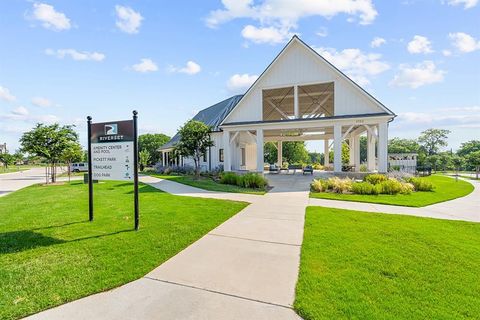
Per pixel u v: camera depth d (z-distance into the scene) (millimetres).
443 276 3674
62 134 18828
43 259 4332
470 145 57156
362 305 2943
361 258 4285
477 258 4309
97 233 5754
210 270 3926
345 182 12672
